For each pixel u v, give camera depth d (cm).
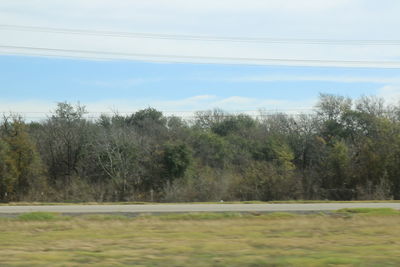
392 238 1314
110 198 4534
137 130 5756
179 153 4712
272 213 2162
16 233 1511
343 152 4644
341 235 1396
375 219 1861
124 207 2683
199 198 4309
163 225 1738
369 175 4512
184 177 4644
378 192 4253
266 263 912
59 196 4528
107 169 4844
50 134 5131
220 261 940
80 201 4381
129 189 4634
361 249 1091
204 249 1100
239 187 4400
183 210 2433
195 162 4938
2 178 4419
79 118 5347
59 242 1251
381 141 4544
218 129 6800
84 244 1207
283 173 4509
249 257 978
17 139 4606
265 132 6272
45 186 4678
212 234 1440
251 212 2292
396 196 4372
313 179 4584
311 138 5359
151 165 4769
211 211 2352
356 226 1634
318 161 4953
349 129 5456
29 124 5812
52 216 2045
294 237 1358
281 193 4356
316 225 1681
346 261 916
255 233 1460
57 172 5041
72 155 5059
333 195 4450
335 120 5572
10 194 4475
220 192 4362
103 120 5944
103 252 1061
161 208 2588
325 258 953
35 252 1068
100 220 1958
